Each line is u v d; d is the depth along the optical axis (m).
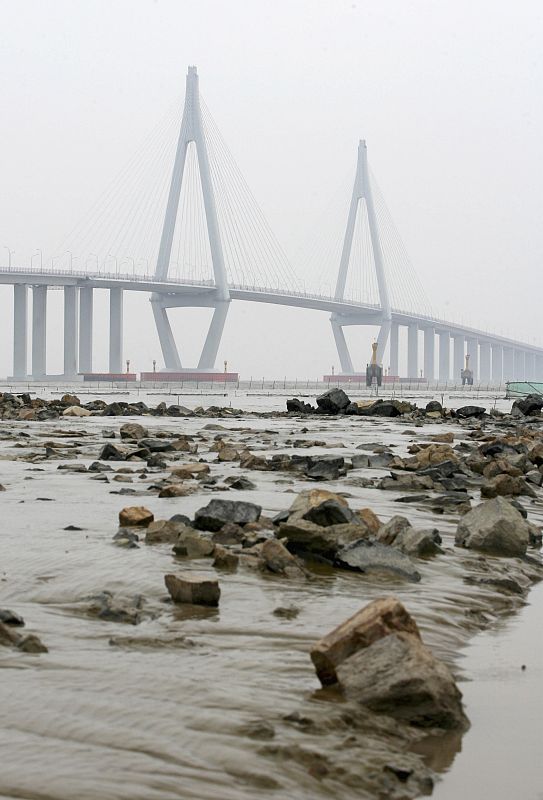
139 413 39.47
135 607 5.89
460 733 4.13
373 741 3.91
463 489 12.95
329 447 20.62
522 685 4.79
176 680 4.48
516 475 14.29
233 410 42.19
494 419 39.34
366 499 11.59
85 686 4.35
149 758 3.56
